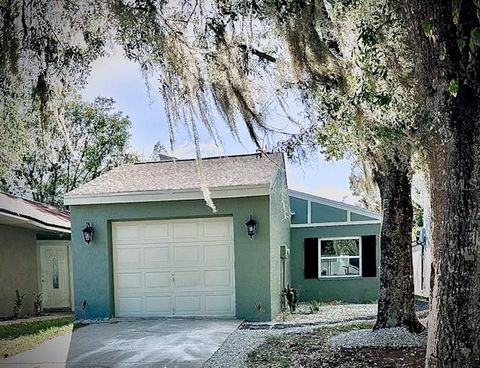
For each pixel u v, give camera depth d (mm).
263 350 6105
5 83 4555
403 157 5848
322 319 8984
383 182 6738
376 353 5547
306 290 12875
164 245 9711
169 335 7449
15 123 5340
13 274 10992
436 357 3215
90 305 9672
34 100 4848
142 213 9625
